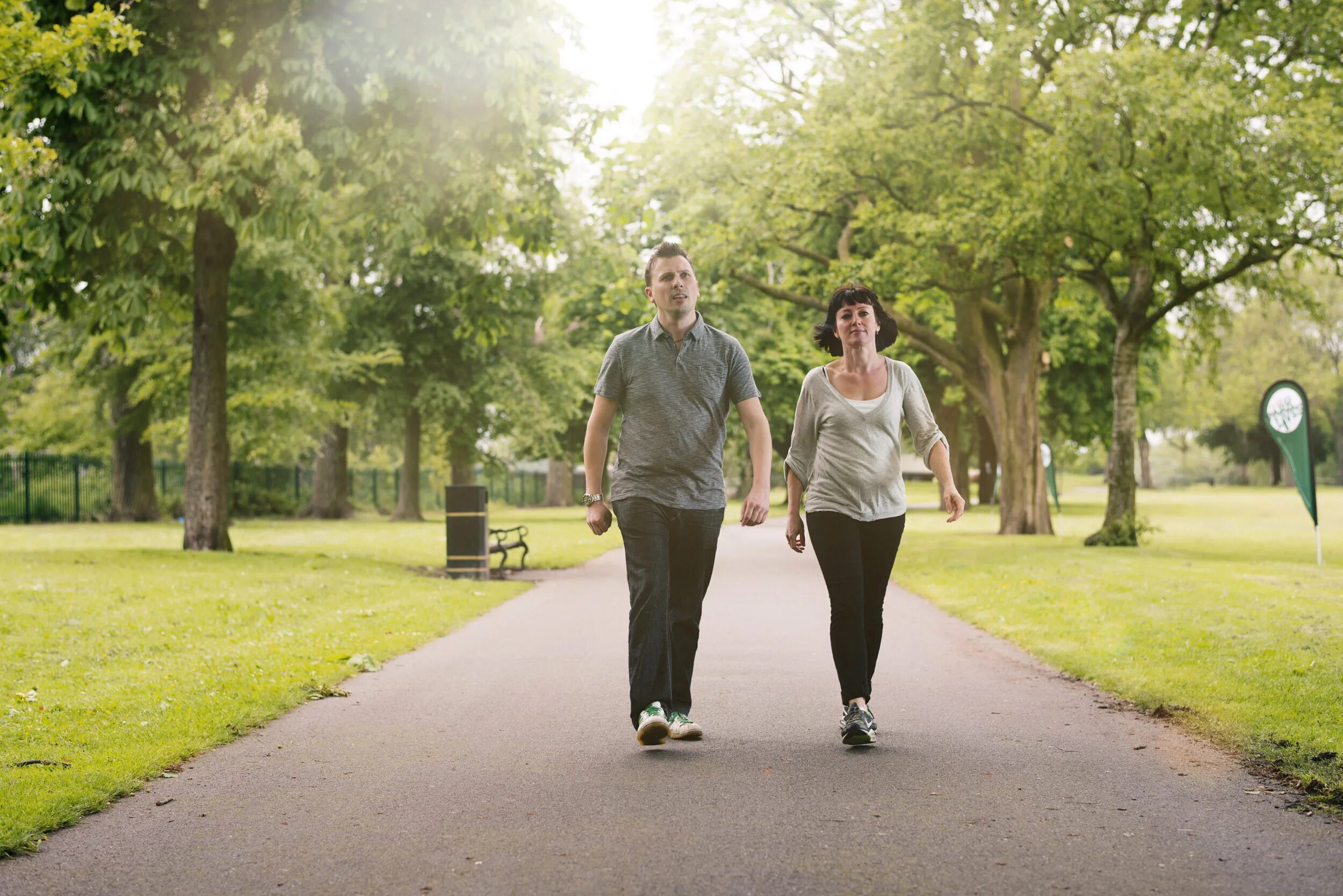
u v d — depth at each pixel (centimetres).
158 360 3069
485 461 4047
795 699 609
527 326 3819
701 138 2064
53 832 380
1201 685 618
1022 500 2414
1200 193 1597
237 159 1377
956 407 4331
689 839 365
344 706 608
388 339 3606
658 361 505
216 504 1700
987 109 1923
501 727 549
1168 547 1909
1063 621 930
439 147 1537
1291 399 1458
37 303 1612
